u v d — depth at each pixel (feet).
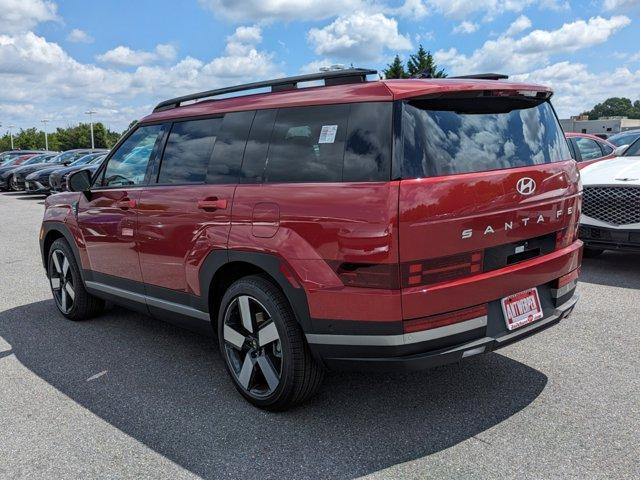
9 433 10.61
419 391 11.76
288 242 10.00
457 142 9.70
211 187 11.70
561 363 12.89
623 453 9.21
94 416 11.19
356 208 9.21
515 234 10.11
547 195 10.69
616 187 19.42
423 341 9.21
